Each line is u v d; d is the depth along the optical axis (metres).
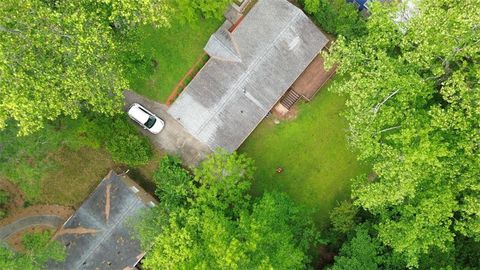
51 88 33.28
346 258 39.91
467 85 34.22
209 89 42.97
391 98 36.16
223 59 42.88
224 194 39.88
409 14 41.44
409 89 34.22
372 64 35.38
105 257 42.50
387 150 34.50
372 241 40.44
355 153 45.97
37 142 41.53
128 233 42.31
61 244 41.38
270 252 38.16
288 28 42.53
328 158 46.16
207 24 45.00
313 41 43.16
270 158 46.09
